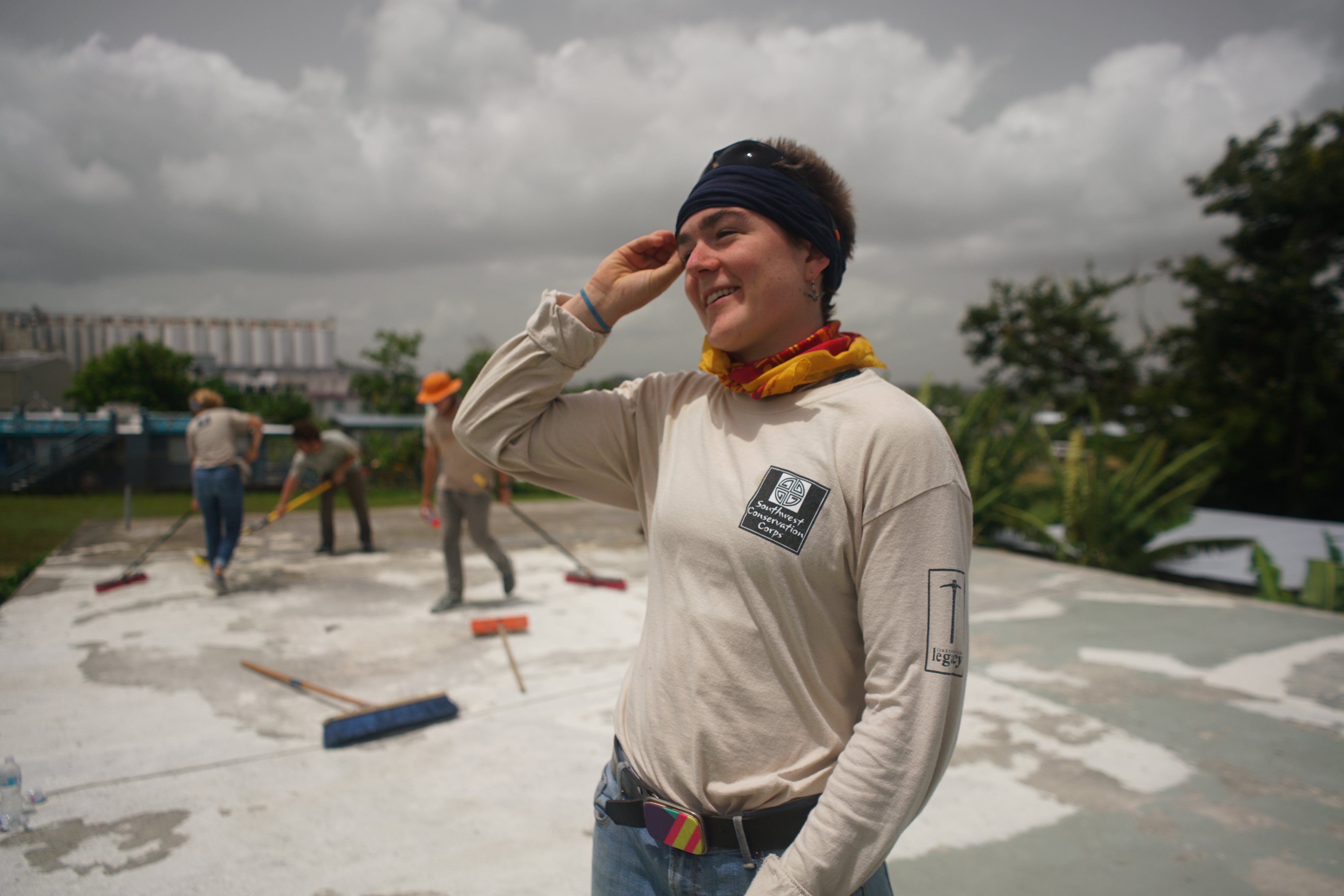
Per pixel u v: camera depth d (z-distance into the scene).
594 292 1.17
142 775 2.79
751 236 1.01
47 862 2.25
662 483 1.09
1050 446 8.80
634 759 1.08
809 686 0.95
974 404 9.16
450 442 4.96
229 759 2.92
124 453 16.70
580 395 1.27
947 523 0.87
